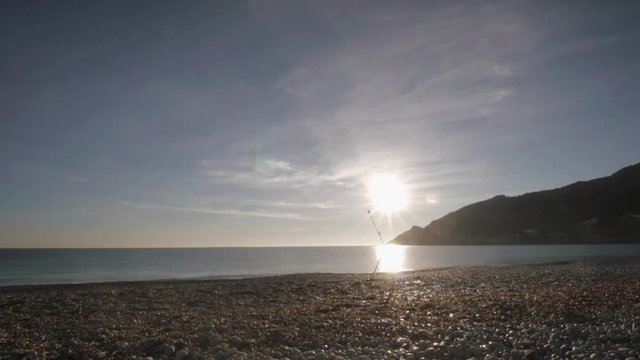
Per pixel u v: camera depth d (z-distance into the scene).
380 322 17.52
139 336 16.19
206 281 43.84
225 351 13.30
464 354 13.04
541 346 13.66
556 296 22.86
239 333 16.27
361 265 90.75
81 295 31.48
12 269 84.88
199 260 123.56
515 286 31.56
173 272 74.12
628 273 41.00
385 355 13.10
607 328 15.45
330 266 88.62
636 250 112.56
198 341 14.68
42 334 17.16
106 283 44.19
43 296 31.53
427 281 37.78
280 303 25.80
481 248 165.75
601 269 46.75
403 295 27.44
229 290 33.25
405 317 18.67
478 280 37.50
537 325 16.45
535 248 141.62
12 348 14.35
